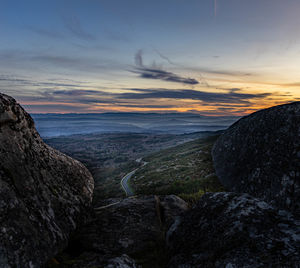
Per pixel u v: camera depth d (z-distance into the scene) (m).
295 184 5.73
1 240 2.77
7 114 4.25
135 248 5.18
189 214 4.93
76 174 6.54
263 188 7.05
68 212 4.97
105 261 3.82
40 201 4.12
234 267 2.81
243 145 10.89
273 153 7.45
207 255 3.42
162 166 57.03
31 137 5.18
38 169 4.75
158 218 6.75
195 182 22.03
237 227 3.52
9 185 3.49
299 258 2.50
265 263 2.66
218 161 14.18
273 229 3.22
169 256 4.31
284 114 8.18
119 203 7.70
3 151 3.83
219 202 4.49
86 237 5.19
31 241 3.22
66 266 3.62
